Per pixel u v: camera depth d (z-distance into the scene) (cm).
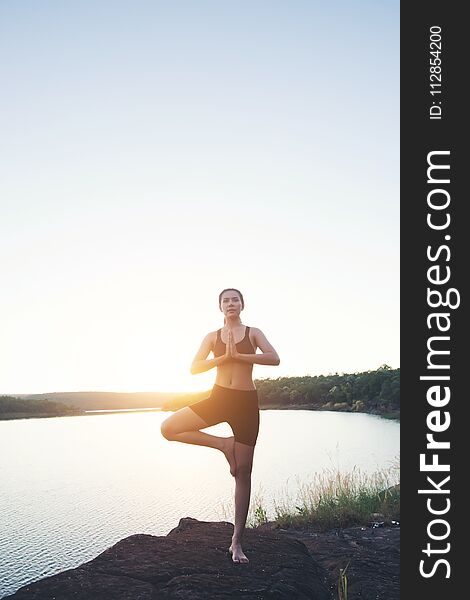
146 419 11731
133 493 2616
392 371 11756
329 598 460
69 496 2644
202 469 3656
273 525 801
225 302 485
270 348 478
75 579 415
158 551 487
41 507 2350
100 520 2022
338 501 842
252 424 480
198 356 491
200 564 459
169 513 2091
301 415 9831
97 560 459
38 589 398
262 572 455
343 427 6581
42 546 1683
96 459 4481
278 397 13225
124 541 514
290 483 2253
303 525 779
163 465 3947
